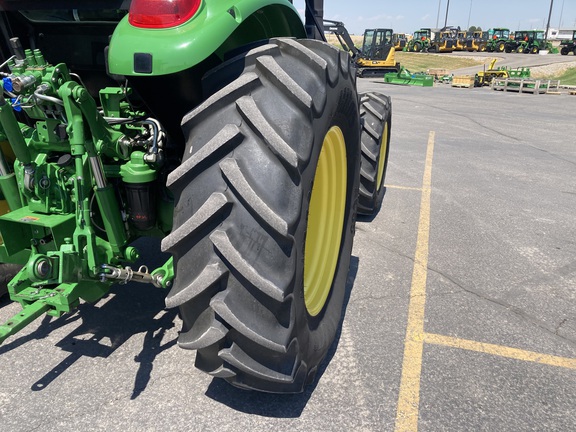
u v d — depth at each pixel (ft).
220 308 5.87
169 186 6.05
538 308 10.75
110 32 8.88
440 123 38.47
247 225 5.87
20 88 6.34
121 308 10.11
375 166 14.90
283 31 9.13
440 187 20.21
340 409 7.56
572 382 8.37
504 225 15.90
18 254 8.00
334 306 8.99
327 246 9.16
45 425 7.07
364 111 15.03
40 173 7.39
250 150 5.95
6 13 8.54
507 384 8.26
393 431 7.18
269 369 6.44
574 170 23.91
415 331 9.70
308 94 6.34
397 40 183.11
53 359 8.52
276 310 6.15
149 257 12.28
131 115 8.58
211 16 6.29
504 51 176.45
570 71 115.03
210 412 7.40
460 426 7.30
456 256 13.35
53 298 6.87
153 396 7.69
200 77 7.64
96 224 7.87
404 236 14.67
